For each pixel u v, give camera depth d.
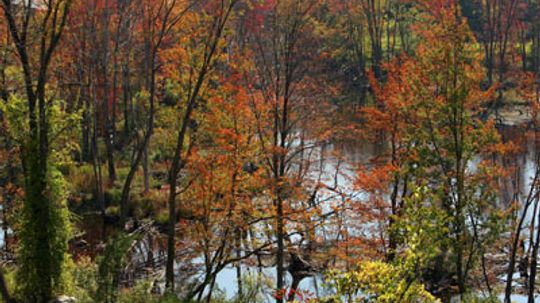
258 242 22.52
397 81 24.77
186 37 21.97
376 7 65.00
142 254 25.86
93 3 33.09
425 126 21.06
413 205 10.80
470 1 67.44
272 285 21.83
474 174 20.69
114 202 32.84
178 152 20.62
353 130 29.19
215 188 21.00
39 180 17.86
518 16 61.47
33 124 17.92
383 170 22.89
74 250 27.05
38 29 18.73
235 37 34.56
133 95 46.81
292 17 23.56
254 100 22.81
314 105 29.11
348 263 22.55
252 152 21.59
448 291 22.25
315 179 30.22
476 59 20.42
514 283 23.67
